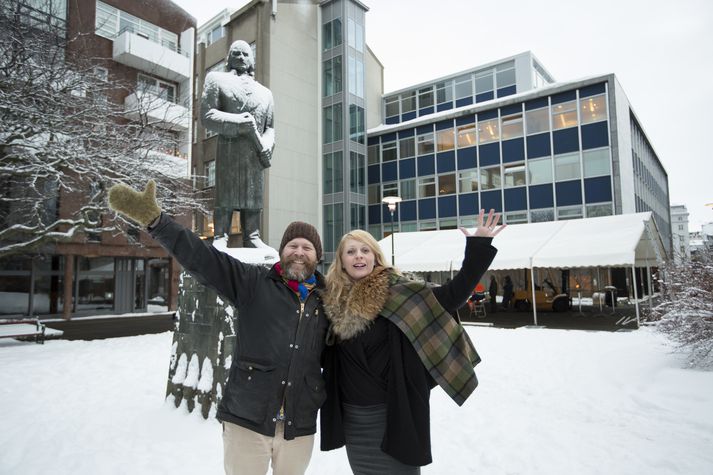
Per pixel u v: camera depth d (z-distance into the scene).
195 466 3.45
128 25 21.70
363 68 30.91
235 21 28.91
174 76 21.67
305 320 2.17
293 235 2.31
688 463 3.62
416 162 30.91
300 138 28.69
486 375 7.02
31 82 9.35
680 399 5.27
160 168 12.43
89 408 5.07
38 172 10.13
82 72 10.63
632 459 3.73
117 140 10.84
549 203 25.28
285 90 27.98
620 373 6.66
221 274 2.10
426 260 16.27
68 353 9.12
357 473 2.06
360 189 29.86
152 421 4.46
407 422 1.97
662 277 8.45
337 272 2.27
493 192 27.42
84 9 19.06
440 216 29.58
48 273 19.36
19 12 9.55
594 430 4.46
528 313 18.88
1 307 18.05
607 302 18.36
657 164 41.25
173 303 22.47
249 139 5.18
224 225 5.20
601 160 23.80
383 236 31.98
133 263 21.92
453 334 2.12
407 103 35.97
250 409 2.03
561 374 6.96
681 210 106.69
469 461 3.73
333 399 2.19
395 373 2.03
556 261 13.30
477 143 28.31
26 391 5.93
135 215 1.93
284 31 28.25
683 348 7.07
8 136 9.75
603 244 13.25
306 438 2.16
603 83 23.92
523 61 30.98
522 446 4.04
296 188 28.17
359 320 2.08
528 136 26.28
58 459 3.61
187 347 4.82
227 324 4.32
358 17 30.84
